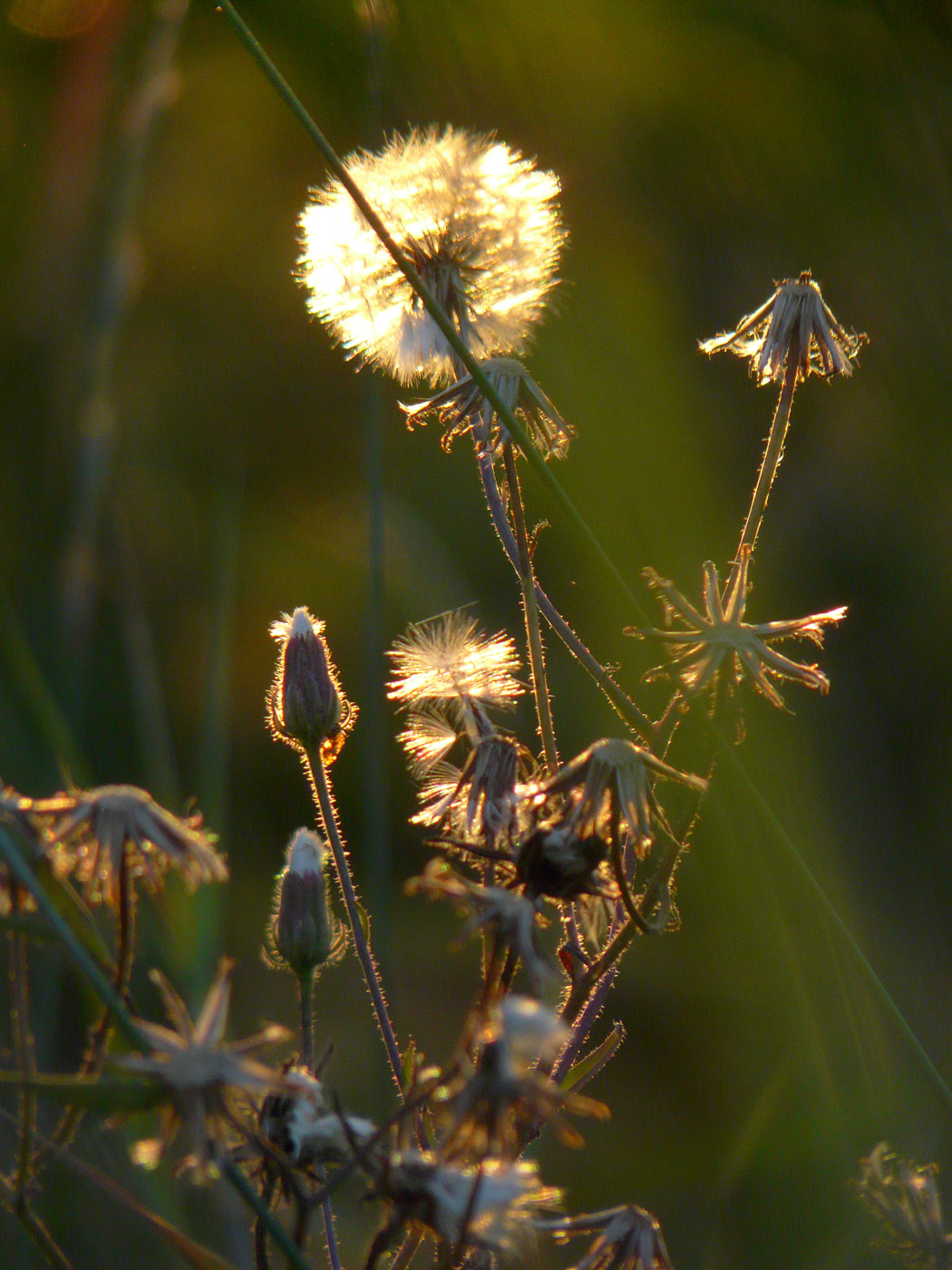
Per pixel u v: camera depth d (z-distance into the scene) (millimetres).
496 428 686
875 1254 722
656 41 1052
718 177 1115
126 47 1094
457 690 679
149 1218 649
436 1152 637
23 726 799
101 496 890
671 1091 901
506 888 655
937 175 1009
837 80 1027
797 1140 750
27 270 1012
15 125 1074
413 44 1063
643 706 907
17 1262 729
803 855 937
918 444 1103
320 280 708
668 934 927
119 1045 639
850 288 1078
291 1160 643
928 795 1029
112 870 638
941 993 890
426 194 707
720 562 1130
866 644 1130
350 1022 1065
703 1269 752
